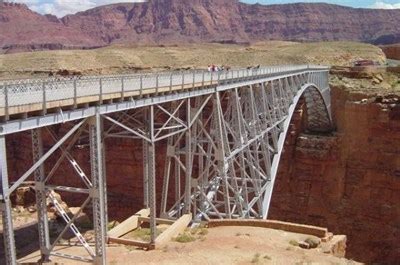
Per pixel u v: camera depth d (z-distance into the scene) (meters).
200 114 33.03
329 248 28.33
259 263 24.47
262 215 38.00
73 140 21.78
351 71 78.88
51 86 18.47
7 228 16.64
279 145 43.88
